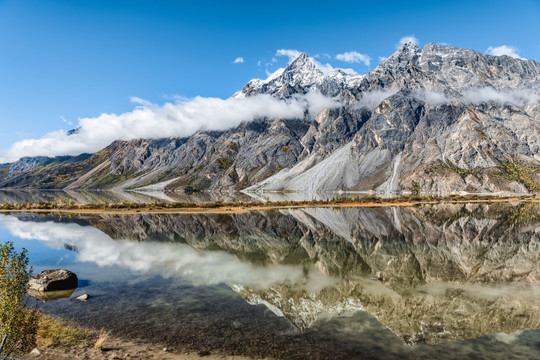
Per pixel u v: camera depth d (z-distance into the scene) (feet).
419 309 83.76
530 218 283.79
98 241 192.03
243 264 136.46
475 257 146.30
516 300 90.58
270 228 246.27
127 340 64.44
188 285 105.70
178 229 241.96
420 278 114.52
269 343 63.82
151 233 222.48
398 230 229.45
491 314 80.59
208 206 417.69
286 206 435.53
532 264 131.95
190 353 59.36
